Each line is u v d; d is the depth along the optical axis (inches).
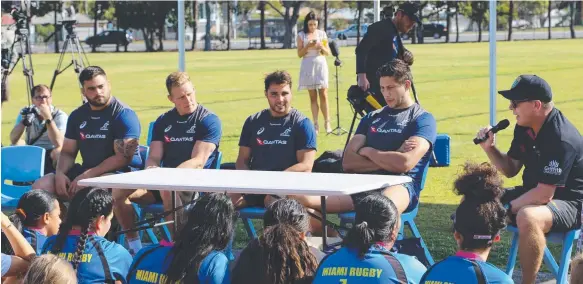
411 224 219.5
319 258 168.2
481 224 140.8
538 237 189.0
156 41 2108.8
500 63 1066.7
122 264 159.0
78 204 159.5
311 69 486.0
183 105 246.8
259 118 247.3
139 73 1096.8
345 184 171.6
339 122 542.3
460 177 150.6
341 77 941.2
